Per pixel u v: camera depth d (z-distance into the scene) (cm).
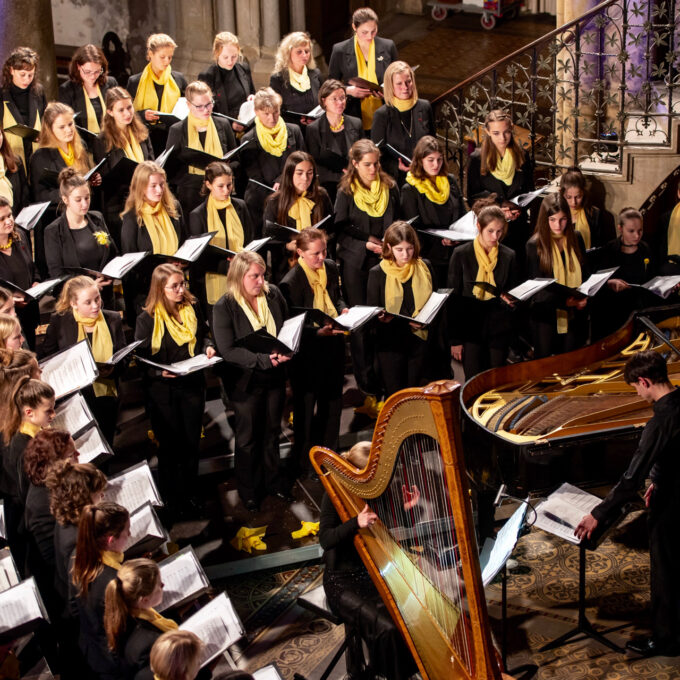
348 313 1013
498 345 1114
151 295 957
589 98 1320
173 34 1864
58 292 1280
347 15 2166
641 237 1216
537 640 852
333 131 1256
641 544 975
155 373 953
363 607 743
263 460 1013
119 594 628
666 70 1341
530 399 948
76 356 903
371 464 698
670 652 827
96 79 1306
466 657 657
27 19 1425
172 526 986
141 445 1074
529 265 1138
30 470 739
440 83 1934
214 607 693
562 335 1153
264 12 1814
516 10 2217
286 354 936
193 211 1122
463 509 585
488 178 1221
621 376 986
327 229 1148
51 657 784
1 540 750
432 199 1162
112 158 1201
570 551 970
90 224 1067
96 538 657
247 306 946
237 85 1377
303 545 963
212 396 1175
